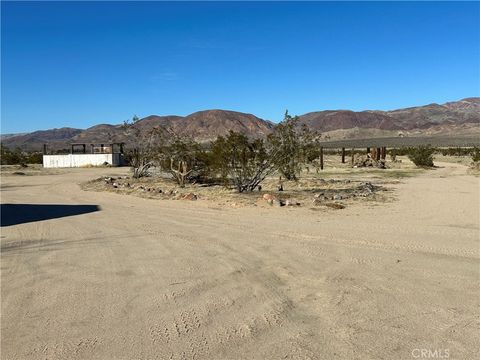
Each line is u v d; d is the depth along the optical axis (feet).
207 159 71.92
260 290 20.95
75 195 66.74
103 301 19.83
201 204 51.98
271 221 39.58
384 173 109.09
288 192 62.08
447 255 26.91
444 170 120.67
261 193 60.59
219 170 63.36
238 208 48.24
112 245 31.07
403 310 18.13
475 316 17.44
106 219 42.52
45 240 33.12
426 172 111.75
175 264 25.77
